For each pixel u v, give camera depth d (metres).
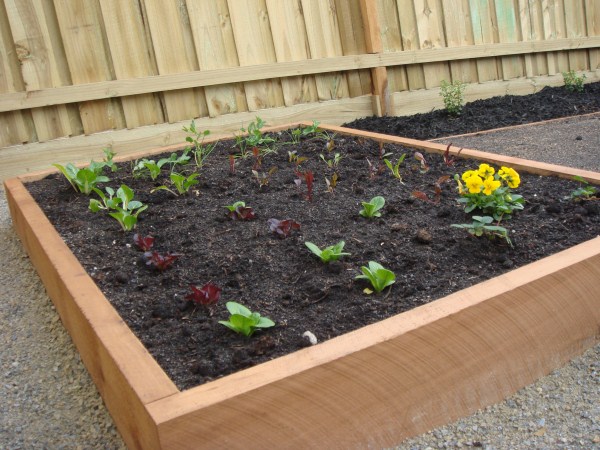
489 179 2.69
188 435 1.55
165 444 1.52
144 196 3.41
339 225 2.84
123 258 2.64
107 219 3.08
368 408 1.80
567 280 2.16
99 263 2.60
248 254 2.60
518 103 6.68
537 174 3.32
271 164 3.96
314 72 5.61
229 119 5.25
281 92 5.57
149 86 4.81
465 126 5.80
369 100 6.07
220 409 1.58
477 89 6.85
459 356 1.95
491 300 1.98
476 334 1.97
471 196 2.77
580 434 1.90
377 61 5.97
